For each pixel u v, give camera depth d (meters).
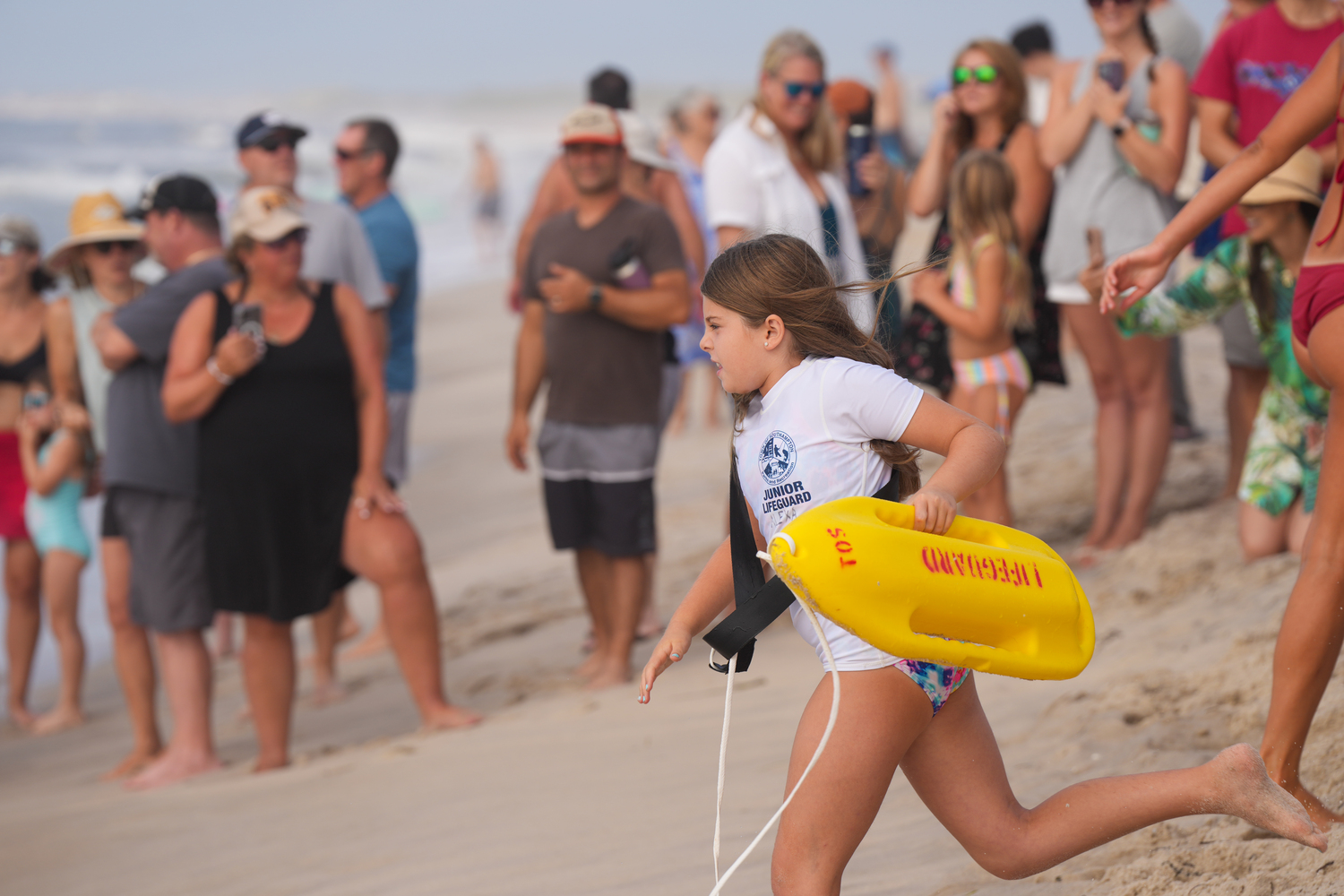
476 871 13.09
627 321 19.83
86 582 34.72
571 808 14.57
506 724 19.02
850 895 10.96
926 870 11.23
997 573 8.39
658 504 33.41
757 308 9.02
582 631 25.14
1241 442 22.28
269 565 18.62
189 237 20.62
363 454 19.20
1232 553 19.27
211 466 18.55
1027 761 13.30
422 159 189.62
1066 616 8.54
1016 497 26.62
